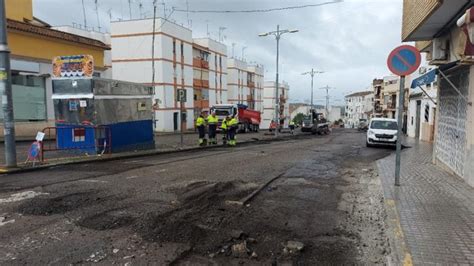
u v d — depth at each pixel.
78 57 13.41
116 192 7.40
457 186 8.27
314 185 8.98
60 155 13.26
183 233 5.12
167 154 15.71
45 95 23.02
